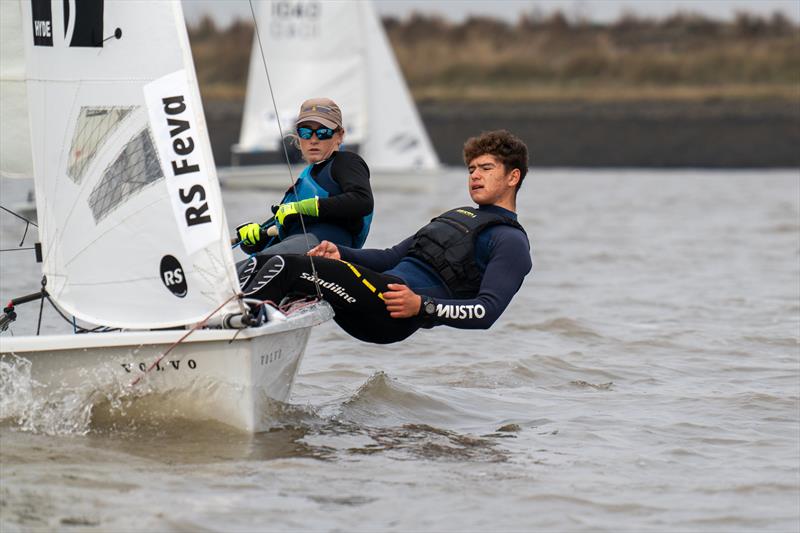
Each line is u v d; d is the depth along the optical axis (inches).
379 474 714.8
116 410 746.8
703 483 729.6
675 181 4242.1
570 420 888.9
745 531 645.9
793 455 799.1
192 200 707.4
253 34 6850.4
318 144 871.7
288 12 3459.6
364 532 619.5
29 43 729.6
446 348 1184.8
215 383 730.2
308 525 623.8
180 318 715.4
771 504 691.4
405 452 769.6
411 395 934.4
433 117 5536.4
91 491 654.5
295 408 864.9
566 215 2906.0
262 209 2864.2
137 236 717.3
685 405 949.2
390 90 3452.3
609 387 1026.1
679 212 2994.6
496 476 725.9
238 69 6722.4
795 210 3031.5
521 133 5305.1
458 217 831.1
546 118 5467.5
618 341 1246.3
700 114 5423.2
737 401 962.1
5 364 735.7
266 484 680.4
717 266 1919.3
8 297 1008.9
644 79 6378.0
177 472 690.2
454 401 938.7
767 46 6658.5
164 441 739.4
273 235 869.8
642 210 3056.1
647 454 794.2
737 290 1640.0
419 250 826.8
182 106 708.7
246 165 3860.7
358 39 3427.7
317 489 679.1
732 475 748.0
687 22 7071.9
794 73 6274.6
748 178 4402.1
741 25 6919.3
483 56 6756.9
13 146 764.6
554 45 6973.4
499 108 5743.1
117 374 732.7
